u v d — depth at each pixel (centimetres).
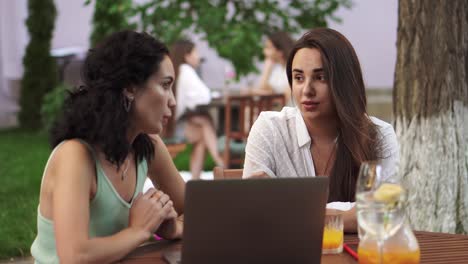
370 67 1267
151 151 251
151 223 226
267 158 297
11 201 639
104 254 212
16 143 1131
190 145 1041
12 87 1515
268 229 190
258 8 872
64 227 212
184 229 183
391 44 1265
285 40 761
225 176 301
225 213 185
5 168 860
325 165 293
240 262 189
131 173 244
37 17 1309
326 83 273
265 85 789
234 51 837
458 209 391
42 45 1320
